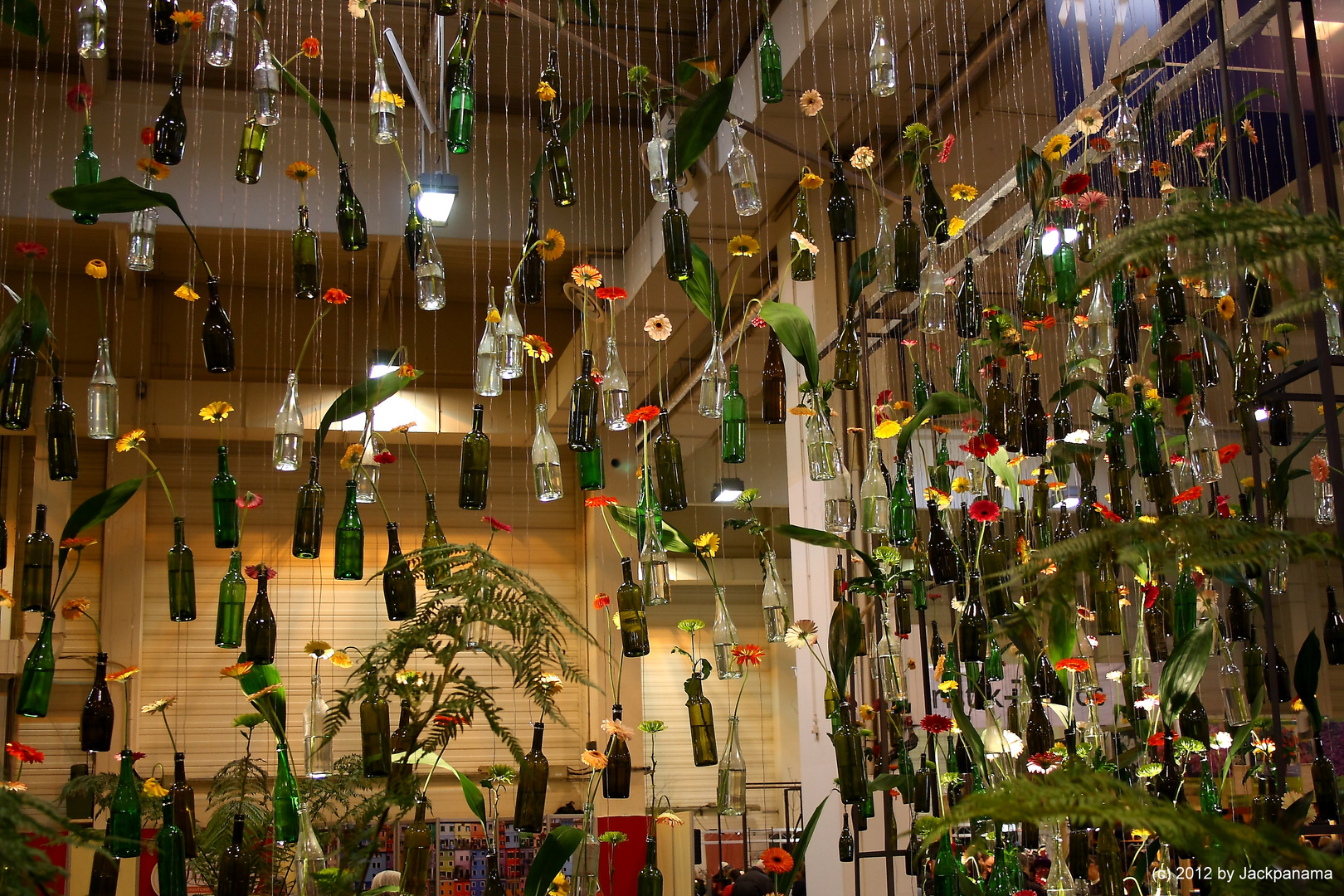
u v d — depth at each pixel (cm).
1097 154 304
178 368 943
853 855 312
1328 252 91
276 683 225
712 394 282
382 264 833
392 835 437
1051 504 310
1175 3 372
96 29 253
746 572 1298
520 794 240
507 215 776
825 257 591
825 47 512
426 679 200
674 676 1270
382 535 1005
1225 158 363
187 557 268
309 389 955
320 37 686
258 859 229
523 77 729
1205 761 268
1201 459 261
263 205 743
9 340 223
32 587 247
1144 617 267
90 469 947
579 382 279
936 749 327
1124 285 278
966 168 567
